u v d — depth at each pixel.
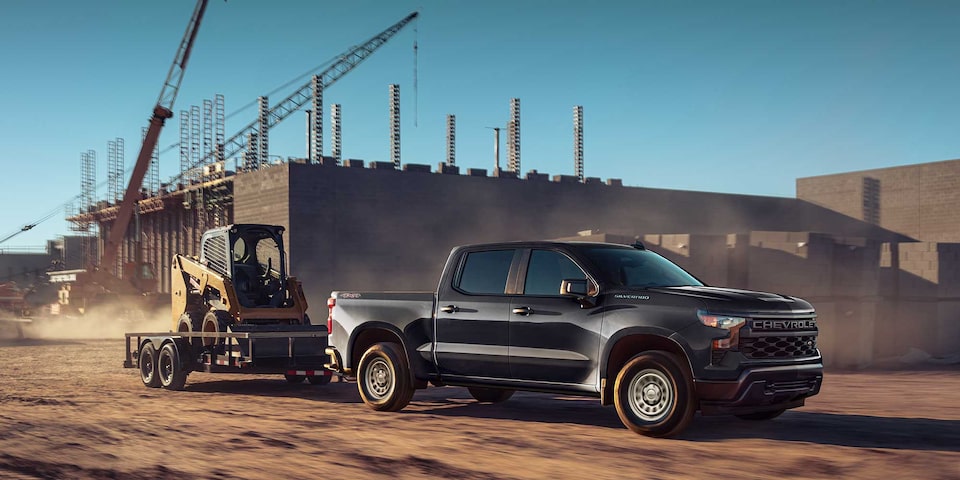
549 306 9.05
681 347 8.02
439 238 49.00
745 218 62.28
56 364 23.28
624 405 8.39
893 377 22.00
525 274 9.45
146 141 48.56
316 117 59.22
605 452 7.57
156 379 15.79
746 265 28.80
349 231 46.06
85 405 12.65
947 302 30.61
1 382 17.69
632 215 56.72
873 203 61.03
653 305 8.31
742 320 7.93
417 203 48.34
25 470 7.41
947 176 56.66
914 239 58.50
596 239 29.97
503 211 51.41
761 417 9.38
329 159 48.56
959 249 30.95
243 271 16.23
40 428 9.91
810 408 11.24
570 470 6.89
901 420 9.58
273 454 7.85
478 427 9.20
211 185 56.03
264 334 14.41
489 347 9.52
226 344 14.72
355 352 11.17
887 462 7.02
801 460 7.12
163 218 71.00
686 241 28.42
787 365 8.18
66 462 7.73
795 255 27.95
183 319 16.36
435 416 10.24
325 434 8.93
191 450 8.16
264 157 62.72
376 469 7.10
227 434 9.09
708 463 7.05
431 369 10.20
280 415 10.72
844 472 6.68
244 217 48.94
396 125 59.72
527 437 8.44
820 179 64.44
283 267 16.53
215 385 16.28
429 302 10.25
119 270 82.31
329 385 15.88
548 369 9.02
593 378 8.68
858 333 28.23
